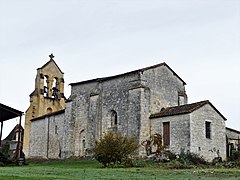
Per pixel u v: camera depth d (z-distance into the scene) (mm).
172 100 37250
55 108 56531
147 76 35281
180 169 21250
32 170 16422
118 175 13844
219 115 33312
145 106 33969
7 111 29469
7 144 39062
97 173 14883
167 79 37312
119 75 36312
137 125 33500
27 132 53188
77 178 11195
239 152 32750
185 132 30781
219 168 22922
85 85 39906
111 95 36938
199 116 31500
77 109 40094
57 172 14969
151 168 22000
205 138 31531
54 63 58188
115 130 35656
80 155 38562
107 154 23734
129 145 24781
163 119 32844
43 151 45188
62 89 57906
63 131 41500
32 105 54500
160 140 32031
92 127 37750
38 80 56125
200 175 15156
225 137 33438
